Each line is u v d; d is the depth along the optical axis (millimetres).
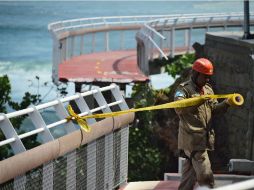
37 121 15656
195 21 59188
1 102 33562
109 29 64438
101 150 18281
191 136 16016
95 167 17953
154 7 191875
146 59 47969
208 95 15742
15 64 125312
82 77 45562
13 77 114562
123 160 20000
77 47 130875
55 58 48438
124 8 195000
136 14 189000
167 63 55281
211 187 16172
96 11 191500
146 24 52844
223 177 20484
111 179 19062
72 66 51688
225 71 34000
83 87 47125
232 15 60281
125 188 19766
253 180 8867
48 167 15602
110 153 18922
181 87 15977
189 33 58938
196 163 16109
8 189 14156
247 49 31734
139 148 35719
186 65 46719
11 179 14258
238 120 32250
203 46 37688
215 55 35188
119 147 19625
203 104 16016
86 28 60656
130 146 35812
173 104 15625
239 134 32156
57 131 60062
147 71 47906
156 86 88312
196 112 15977
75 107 36156
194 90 15914
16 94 97750
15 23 165000
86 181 17469
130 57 59375
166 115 35750
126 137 20141
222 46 34344
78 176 17031
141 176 35156
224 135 33562
